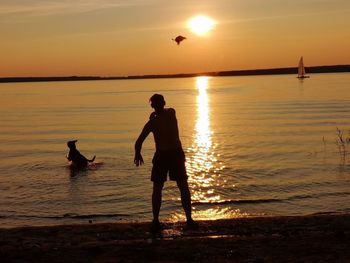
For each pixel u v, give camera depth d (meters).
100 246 6.91
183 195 8.03
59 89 198.00
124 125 43.59
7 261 6.24
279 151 25.45
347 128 35.94
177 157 7.80
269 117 47.88
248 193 15.74
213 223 8.55
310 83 153.75
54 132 38.66
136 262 6.20
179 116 52.91
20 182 18.23
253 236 7.55
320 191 15.81
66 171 20.44
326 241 7.03
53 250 6.74
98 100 95.88
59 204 14.74
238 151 25.83
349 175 18.55
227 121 45.47
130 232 8.05
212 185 17.06
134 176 18.81
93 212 13.73
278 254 6.44
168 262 6.21
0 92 165.00
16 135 37.06
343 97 76.62
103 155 25.08
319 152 24.78
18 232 8.26
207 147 27.86
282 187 16.55
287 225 8.48
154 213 7.95
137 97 107.00
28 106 79.06
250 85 177.75
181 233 7.85
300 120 43.28
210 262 6.18
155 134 7.78
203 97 100.81
